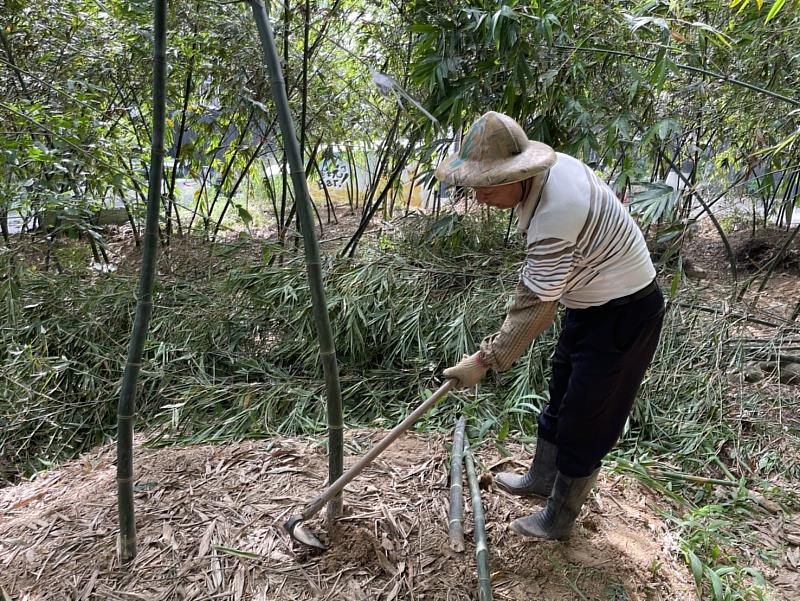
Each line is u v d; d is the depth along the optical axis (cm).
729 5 306
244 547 190
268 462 237
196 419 294
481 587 175
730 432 293
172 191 445
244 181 703
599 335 171
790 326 364
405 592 176
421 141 414
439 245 399
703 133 438
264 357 348
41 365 306
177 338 345
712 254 560
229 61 351
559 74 323
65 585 175
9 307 332
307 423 289
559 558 194
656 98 365
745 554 226
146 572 180
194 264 416
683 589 196
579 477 185
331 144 509
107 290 367
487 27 297
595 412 175
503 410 293
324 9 379
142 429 293
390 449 251
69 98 289
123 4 312
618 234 159
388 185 409
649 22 276
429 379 324
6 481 266
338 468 187
